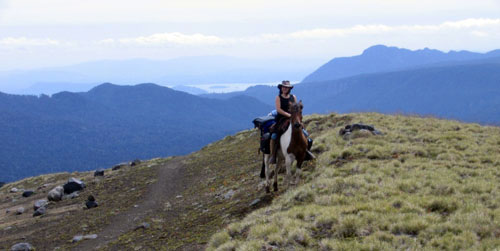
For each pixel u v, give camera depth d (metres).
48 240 17.59
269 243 10.10
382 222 10.02
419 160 15.91
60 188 28.25
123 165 38.88
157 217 17.75
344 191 12.69
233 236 11.62
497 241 8.61
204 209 17.02
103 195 26.30
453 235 9.05
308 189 13.36
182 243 12.98
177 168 31.08
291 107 13.54
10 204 30.36
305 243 9.78
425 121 24.84
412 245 8.85
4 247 17.66
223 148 35.44
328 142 19.91
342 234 9.85
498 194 11.48
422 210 10.64
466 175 13.84
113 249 14.27
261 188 16.72
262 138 15.05
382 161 15.94
